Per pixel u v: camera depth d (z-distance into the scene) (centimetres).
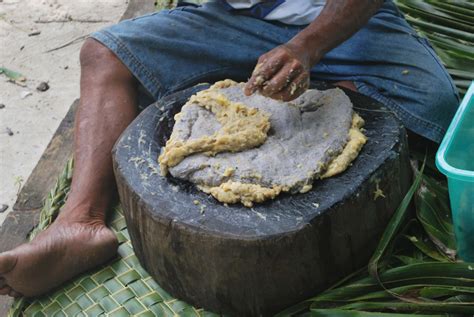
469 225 162
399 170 164
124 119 194
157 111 184
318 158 158
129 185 163
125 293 175
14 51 318
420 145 196
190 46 198
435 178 194
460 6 238
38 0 350
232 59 200
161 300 171
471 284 156
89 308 173
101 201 188
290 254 150
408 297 159
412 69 192
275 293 157
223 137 161
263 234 147
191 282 162
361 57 197
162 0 274
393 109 191
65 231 178
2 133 277
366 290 160
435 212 175
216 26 203
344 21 170
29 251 172
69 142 235
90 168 188
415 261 167
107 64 195
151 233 159
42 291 178
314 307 160
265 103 175
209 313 165
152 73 197
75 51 315
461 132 166
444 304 152
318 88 184
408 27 206
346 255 160
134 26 199
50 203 202
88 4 345
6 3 349
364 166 159
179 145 163
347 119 168
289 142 164
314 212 150
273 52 164
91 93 195
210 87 182
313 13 199
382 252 161
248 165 158
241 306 160
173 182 162
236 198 154
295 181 155
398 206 168
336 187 155
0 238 204
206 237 149
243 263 151
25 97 293
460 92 209
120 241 187
